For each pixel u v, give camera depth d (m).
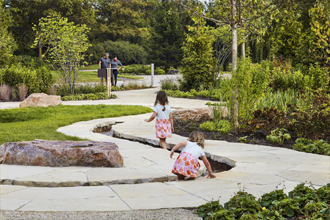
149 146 7.91
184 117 10.91
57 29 21.69
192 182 5.16
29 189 4.75
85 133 9.57
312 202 3.78
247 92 9.20
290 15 10.58
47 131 9.74
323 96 9.43
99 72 20.09
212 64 21.27
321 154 7.33
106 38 70.44
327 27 10.99
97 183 5.03
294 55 20.83
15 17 50.03
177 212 3.87
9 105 16.64
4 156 6.30
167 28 48.94
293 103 11.84
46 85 20.69
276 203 3.78
